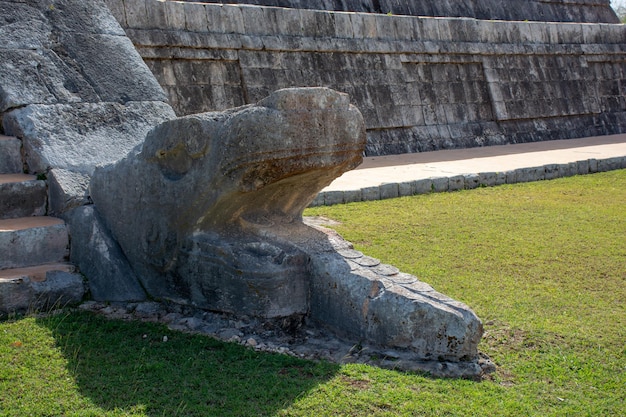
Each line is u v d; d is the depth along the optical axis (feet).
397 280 16.06
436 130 54.44
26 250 19.11
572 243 25.35
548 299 19.24
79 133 22.45
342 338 16.35
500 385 14.38
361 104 50.34
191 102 42.52
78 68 24.34
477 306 18.54
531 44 62.75
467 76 58.03
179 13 42.68
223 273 16.85
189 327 16.94
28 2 25.17
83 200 20.13
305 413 12.94
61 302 18.15
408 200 33.76
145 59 41.01
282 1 56.54
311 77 48.32
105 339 16.02
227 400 13.37
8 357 14.80
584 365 15.25
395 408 13.17
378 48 52.01
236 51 45.09
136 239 18.49
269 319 16.57
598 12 81.76
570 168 43.37
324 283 16.57
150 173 17.88
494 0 72.28
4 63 23.20
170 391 13.73
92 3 26.68
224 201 16.46
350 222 28.19
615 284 20.70
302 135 15.55
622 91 69.92
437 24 56.29
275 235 17.34
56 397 13.37
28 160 21.95
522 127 60.59
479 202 33.55
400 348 15.38
